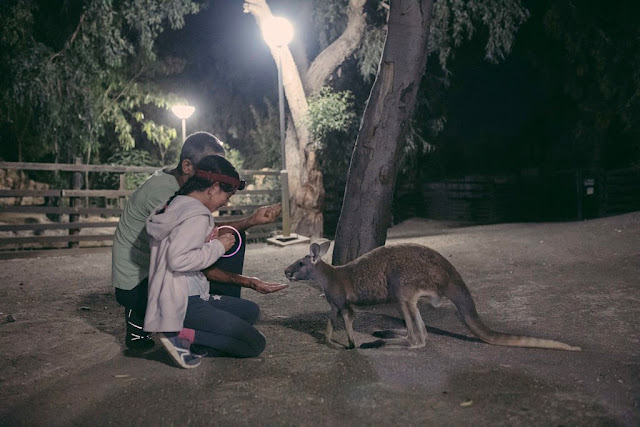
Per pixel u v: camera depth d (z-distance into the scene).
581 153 21.39
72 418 3.40
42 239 10.67
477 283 7.27
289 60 13.58
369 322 5.64
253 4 13.02
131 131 18.56
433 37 13.68
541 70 19.81
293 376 3.92
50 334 5.30
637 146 18.09
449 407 3.35
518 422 3.14
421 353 4.43
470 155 23.61
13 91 13.17
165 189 4.50
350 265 4.77
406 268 4.57
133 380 3.97
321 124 13.24
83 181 15.95
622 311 5.67
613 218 11.59
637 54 15.95
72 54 14.09
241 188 4.35
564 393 3.53
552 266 8.03
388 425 3.15
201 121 19.66
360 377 3.88
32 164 10.52
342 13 14.39
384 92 6.64
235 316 4.32
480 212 20.14
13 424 3.35
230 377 3.95
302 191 13.75
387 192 6.78
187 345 4.27
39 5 14.64
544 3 18.14
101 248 11.27
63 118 14.18
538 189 20.75
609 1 16.22
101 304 6.64
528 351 4.47
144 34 13.67
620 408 3.30
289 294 7.08
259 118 17.83
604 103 18.12
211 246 4.05
